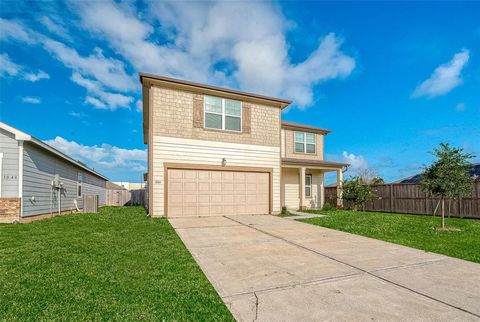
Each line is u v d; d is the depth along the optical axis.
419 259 5.04
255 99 12.83
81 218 10.67
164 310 2.87
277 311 2.92
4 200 9.14
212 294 3.33
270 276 4.05
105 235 6.98
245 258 5.04
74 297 3.15
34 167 10.34
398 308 3.02
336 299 3.25
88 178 19.20
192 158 11.31
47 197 11.57
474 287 3.67
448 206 12.55
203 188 11.47
